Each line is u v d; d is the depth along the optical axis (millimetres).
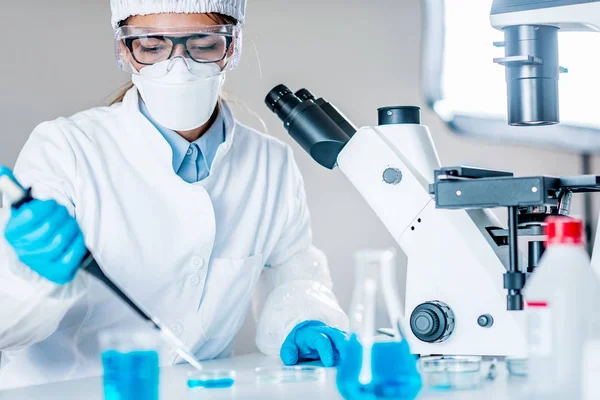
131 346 1061
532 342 972
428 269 1507
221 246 1893
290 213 2037
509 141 3324
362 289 1048
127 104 1904
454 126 3357
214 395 1167
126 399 1020
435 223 1511
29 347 1529
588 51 3203
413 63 3363
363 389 1008
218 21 1785
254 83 3438
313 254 2066
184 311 1822
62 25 3232
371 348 1021
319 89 3428
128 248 1771
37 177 1731
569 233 970
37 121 3186
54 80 3215
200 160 1914
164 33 1659
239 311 1935
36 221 1204
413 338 1495
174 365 1601
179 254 1805
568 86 3242
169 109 1744
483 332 1441
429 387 1153
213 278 1855
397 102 3383
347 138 1699
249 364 1593
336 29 3410
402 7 3357
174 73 1691
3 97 3129
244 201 1958
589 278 958
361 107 3404
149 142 1843
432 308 1465
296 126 1749
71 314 1331
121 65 1786
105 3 3301
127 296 1261
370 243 3414
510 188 1308
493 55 3268
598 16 1394
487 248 1460
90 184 1767
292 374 1387
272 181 2027
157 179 1833
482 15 3262
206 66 1714
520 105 1482
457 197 1352
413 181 1552
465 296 1463
